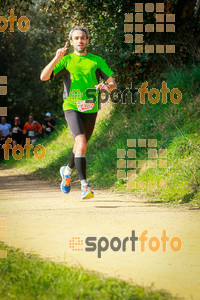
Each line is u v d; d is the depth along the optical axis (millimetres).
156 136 14055
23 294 3316
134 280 3797
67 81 8094
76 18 18453
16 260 4258
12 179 19109
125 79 17922
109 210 8250
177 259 4559
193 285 3656
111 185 13195
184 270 4133
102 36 18016
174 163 11508
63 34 22297
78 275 3674
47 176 19781
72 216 7480
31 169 23141
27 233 5910
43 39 35500
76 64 8008
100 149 17594
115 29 17469
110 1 17109
